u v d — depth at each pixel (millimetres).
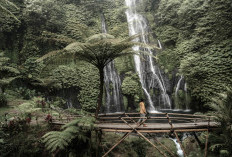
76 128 4086
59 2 16547
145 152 6676
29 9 13383
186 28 15477
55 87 12516
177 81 14289
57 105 11656
